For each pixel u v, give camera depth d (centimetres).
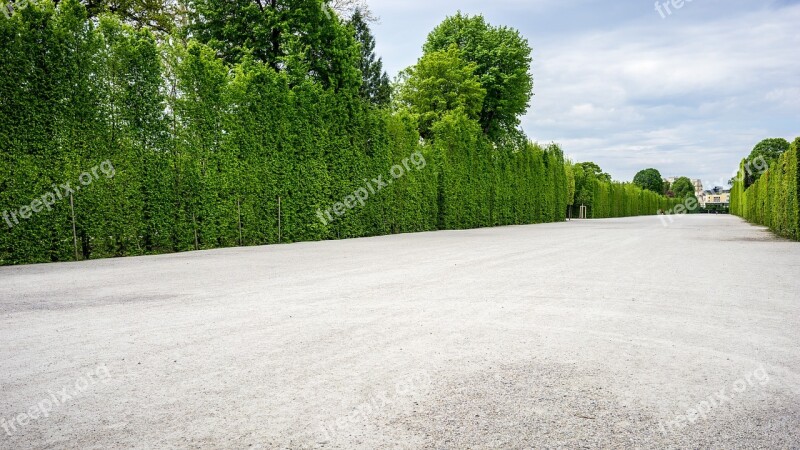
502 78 3981
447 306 534
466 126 2856
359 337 411
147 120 1226
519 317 483
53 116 1052
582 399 284
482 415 262
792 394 294
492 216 3153
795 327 449
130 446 229
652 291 630
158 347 383
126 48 1188
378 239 1755
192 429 246
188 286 677
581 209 5931
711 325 455
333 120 1873
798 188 1592
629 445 230
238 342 397
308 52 2227
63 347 385
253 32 2225
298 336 414
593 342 398
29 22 1025
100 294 617
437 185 2567
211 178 1383
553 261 978
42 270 880
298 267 893
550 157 4241
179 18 2372
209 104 1394
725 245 1398
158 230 1245
